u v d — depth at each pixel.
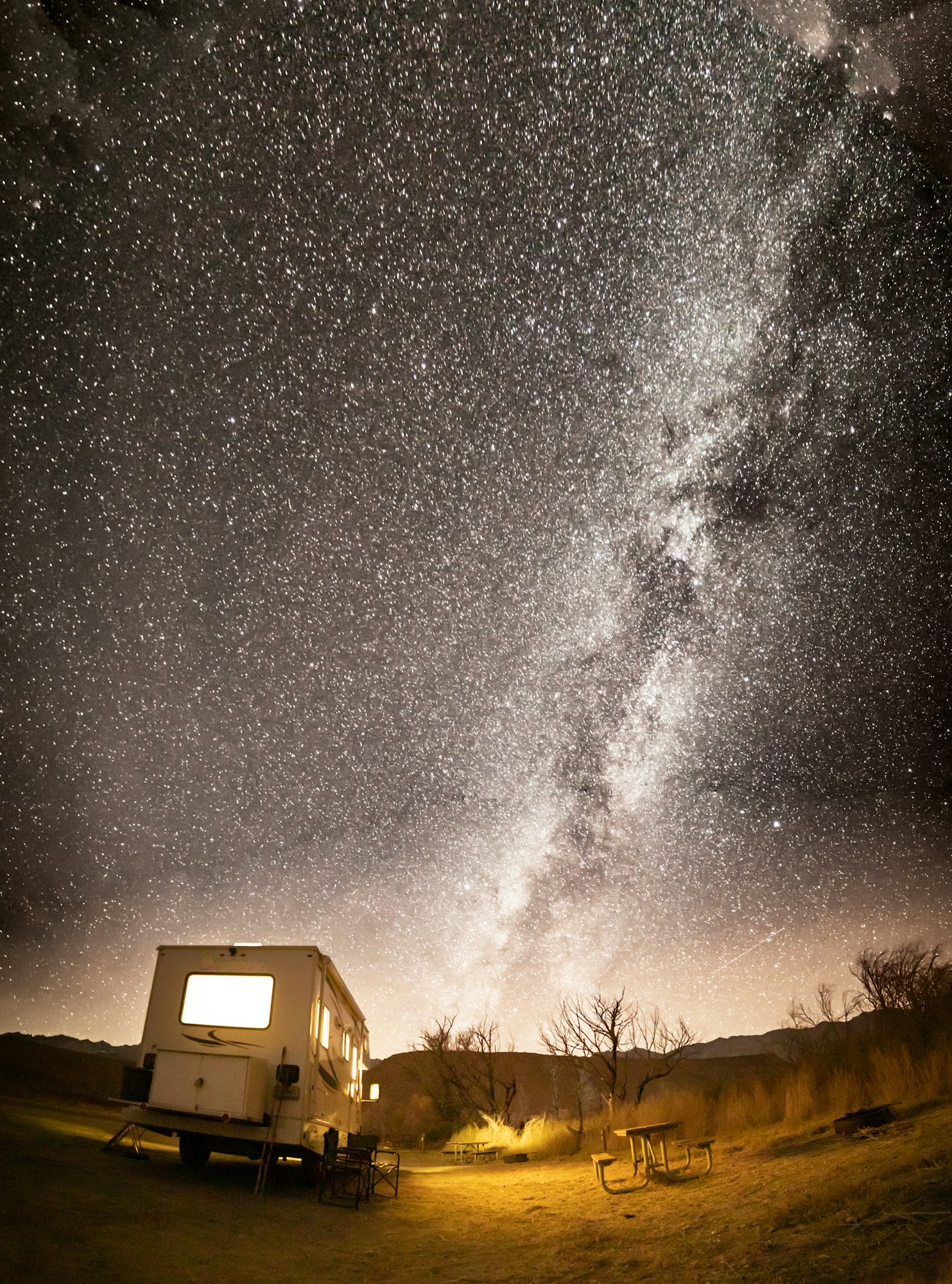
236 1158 14.74
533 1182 15.29
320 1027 12.98
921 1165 7.62
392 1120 40.72
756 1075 19.20
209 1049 12.45
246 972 12.91
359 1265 8.36
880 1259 5.66
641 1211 9.89
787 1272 5.94
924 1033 15.21
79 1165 10.73
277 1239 8.88
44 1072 35.25
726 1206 8.87
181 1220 8.74
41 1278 6.01
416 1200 13.23
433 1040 38.72
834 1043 18.11
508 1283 7.44
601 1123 21.89
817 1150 10.70
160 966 13.22
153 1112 12.09
